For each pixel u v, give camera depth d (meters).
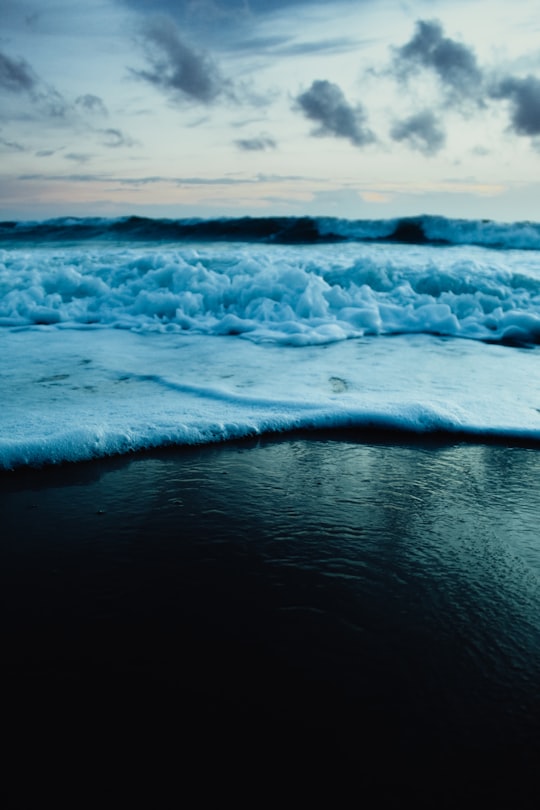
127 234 17.16
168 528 2.47
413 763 1.37
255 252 11.66
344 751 1.40
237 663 1.69
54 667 1.67
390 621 1.89
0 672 1.65
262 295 7.38
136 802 1.26
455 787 1.31
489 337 6.36
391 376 4.65
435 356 5.43
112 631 1.83
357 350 5.70
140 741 1.42
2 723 1.47
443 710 1.53
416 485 2.92
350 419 3.66
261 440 3.46
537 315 6.66
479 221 14.91
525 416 3.71
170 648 1.75
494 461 3.22
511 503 2.74
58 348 5.74
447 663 1.71
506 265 9.88
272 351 5.66
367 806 1.26
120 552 2.28
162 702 1.54
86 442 3.15
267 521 2.54
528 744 1.43
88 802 1.26
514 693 1.60
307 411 3.73
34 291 7.67
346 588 2.07
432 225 15.34
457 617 1.92
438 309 6.83
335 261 9.29
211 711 1.51
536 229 14.24
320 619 1.89
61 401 3.88
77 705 1.53
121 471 3.02
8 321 7.05
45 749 1.40
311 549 2.32
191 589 2.05
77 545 2.33
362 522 2.55
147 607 1.94
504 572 2.18
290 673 1.65
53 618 1.89
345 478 2.99
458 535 2.45
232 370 4.84
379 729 1.47
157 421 3.49
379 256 11.05
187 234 16.70
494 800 1.28
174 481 2.92
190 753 1.39
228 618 1.89
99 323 7.20
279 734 1.44
